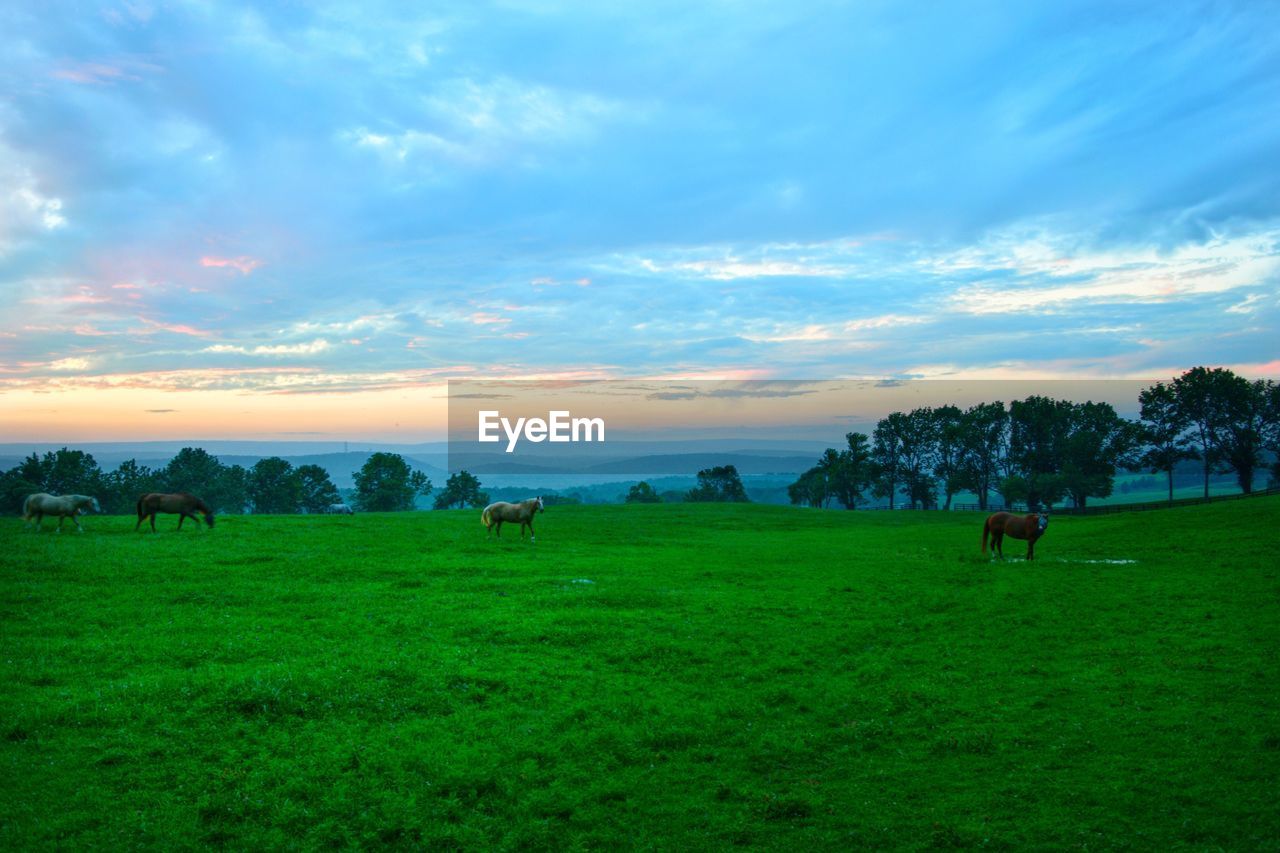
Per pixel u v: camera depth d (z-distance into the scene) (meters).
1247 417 99.94
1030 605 25.03
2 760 12.85
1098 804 12.16
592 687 17.52
